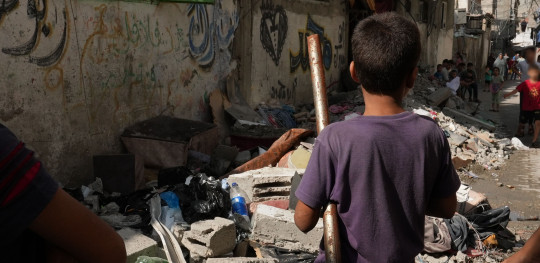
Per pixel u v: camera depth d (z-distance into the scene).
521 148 9.28
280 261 3.61
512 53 36.84
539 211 5.67
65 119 4.65
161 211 3.88
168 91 6.20
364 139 1.46
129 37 5.43
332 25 11.48
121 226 3.73
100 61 5.04
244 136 6.69
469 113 13.13
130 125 5.54
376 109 1.55
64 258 1.01
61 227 0.95
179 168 4.70
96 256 1.01
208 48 7.06
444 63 17.34
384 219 1.45
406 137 1.48
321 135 1.54
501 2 39.94
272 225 3.85
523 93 10.45
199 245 3.58
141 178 4.66
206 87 7.07
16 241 0.95
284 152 5.64
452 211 1.62
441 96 12.00
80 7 4.74
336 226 1.50
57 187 0.96
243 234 3.93
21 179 0.90
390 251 1.46
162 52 6.03
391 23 1.53
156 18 5.88
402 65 1.50
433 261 3.92
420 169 1.47
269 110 8.36
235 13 7.71
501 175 7.26
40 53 4.34
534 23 35.91
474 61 30.41
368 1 12.38
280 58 9.20
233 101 7.70
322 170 1.50
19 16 4.12
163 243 3.51
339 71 12.05
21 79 4.18
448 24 22.05
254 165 5.38
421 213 1.50
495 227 4.57
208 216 3.86
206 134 5.76
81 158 4.85
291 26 9.55
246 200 4.43
